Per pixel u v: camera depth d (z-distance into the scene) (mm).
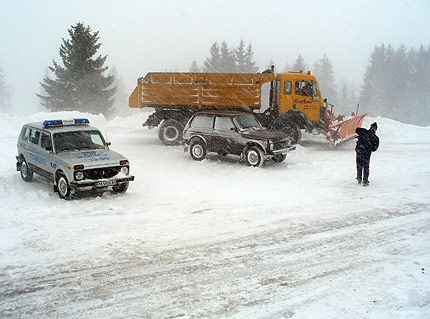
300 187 10273
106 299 4828
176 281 5281
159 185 10352
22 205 8359
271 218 7805
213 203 8773
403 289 5055
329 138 16547
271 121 16703
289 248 6367
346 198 9242
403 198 9250
